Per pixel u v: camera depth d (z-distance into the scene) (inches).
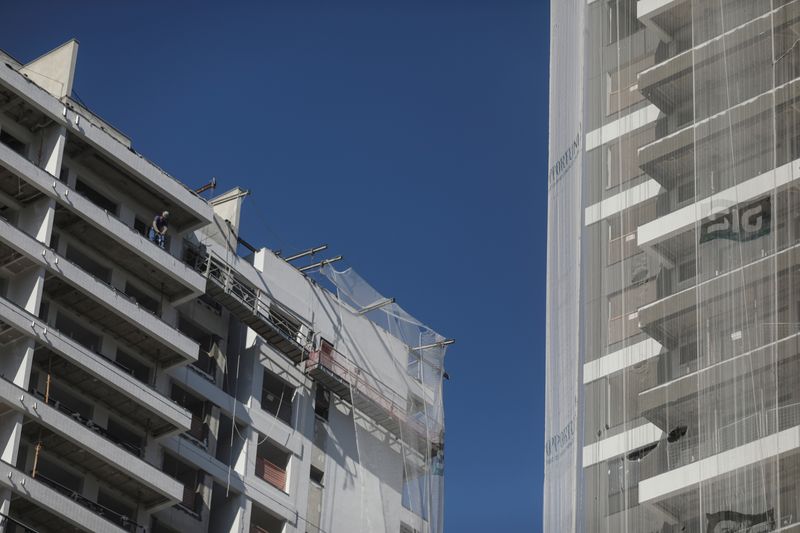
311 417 3065.9
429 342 3366.1
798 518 1396.4
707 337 1518.2
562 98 1825.8
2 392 2452.0
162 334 2751.0
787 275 1493.6
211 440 2851.9
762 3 1632.6
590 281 1662.2
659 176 1674.5
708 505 1443.2
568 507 1550.2
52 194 2667.3
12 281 2615.7
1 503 2407.7
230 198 3166.8
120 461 2591.0
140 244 2783.0
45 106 2723.9
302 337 3102.9
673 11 1765.5
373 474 3122.5
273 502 2896.2
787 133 1561.3
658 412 1535.4
